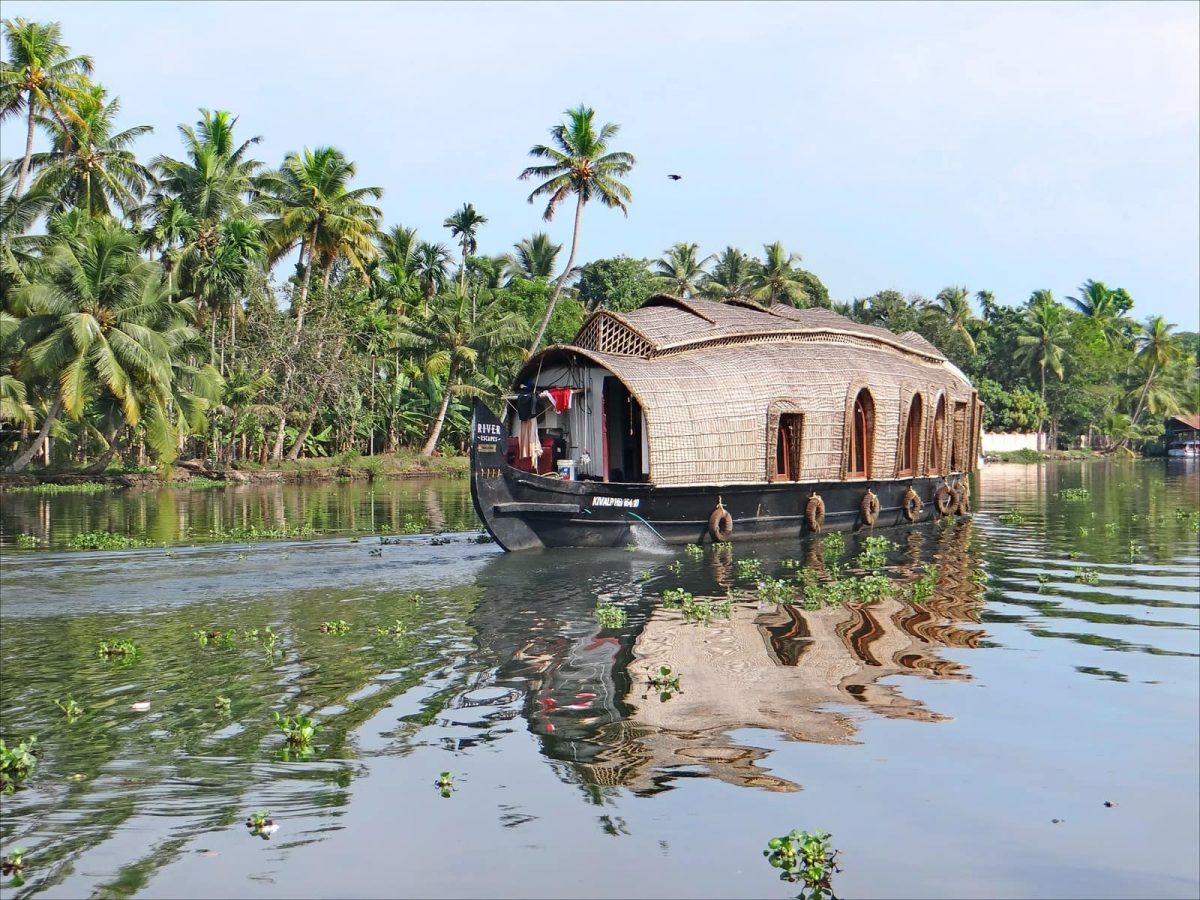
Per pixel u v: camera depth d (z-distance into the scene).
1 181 36.38
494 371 54.06
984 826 6.19
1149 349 81.75
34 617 11.93
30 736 7.71
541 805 6.41
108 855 5.77
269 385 43.44
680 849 5.85
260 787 6.71
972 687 8.91
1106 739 7.62
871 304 71.19
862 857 5.79
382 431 52.53
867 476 20.23
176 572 14.92
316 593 13.36
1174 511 26.17
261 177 44.81
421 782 6.78
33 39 36.84
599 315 18.86
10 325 34.44
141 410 36.88
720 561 16.09
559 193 43.03
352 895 5.34
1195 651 10.20
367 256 47.22
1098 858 5.82
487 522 16.19
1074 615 11.98
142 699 8.62
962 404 24.41
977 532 20.97
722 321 19.61
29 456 37.25
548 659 9.84
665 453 16.95
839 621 11.58
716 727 7.84
